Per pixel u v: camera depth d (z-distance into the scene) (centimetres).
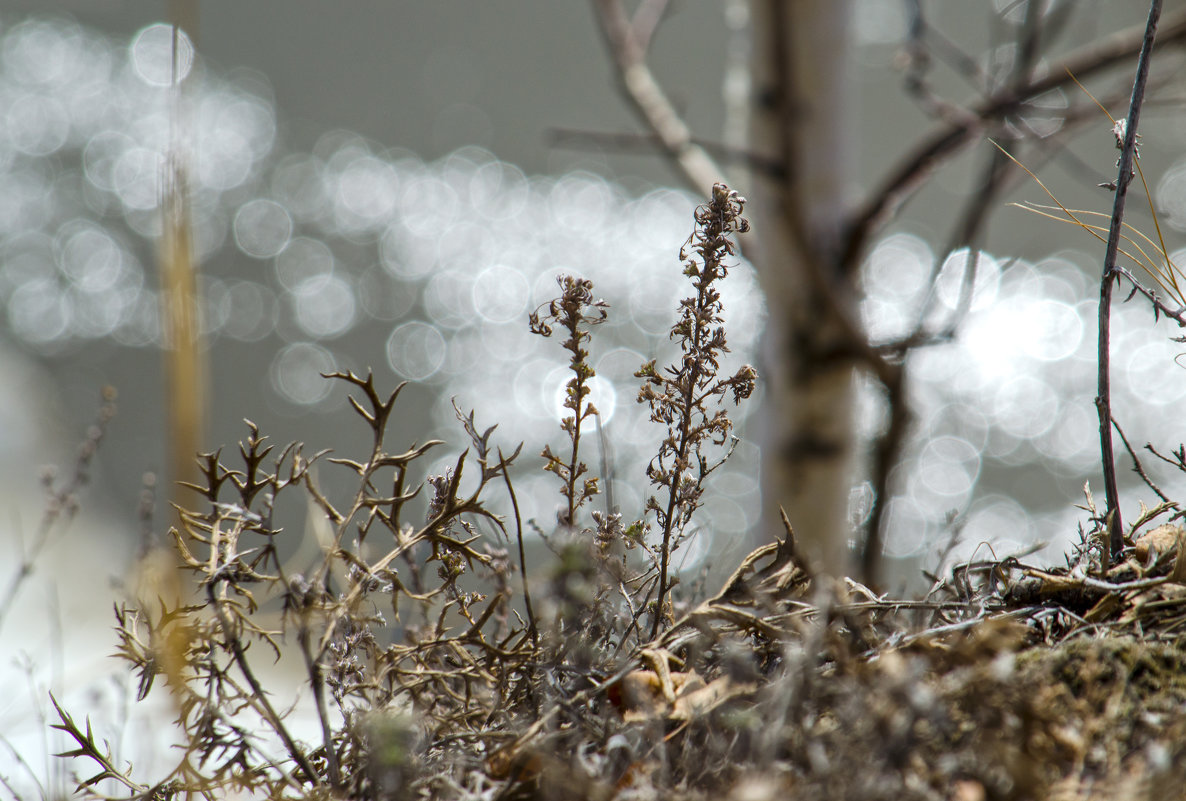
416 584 290
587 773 217
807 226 591
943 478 1855
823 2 586
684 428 281
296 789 235
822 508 588
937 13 2820
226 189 2764
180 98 457
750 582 263
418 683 263
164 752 372
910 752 196
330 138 3059
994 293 2234
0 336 2186
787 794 194
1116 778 204
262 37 3391
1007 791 199
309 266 2509
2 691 535
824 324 580
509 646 300
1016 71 571
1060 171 2397
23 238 2511
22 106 2962
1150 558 285
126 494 1670
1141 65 300
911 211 2623
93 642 789
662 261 2548
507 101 3272
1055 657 237
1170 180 2255
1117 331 2139
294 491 1471
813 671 219
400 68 3356
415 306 2411
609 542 277
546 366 2119
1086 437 1898
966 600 285
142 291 2409
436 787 237
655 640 258
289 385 2123
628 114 3216
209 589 247
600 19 684
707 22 3141
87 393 2052
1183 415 1925
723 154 597
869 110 2805
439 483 272
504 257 2584
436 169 2984
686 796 206
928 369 2122
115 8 3403
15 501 1392
